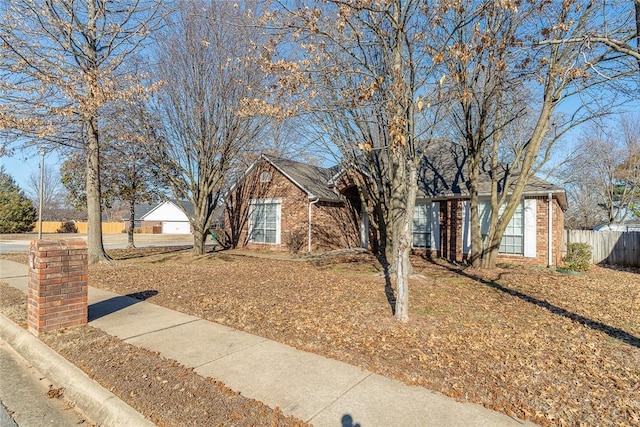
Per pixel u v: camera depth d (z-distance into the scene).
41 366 3.96
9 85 8.73
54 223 41.34
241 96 12.41
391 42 7.92
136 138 12.02
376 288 7.84
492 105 11.35
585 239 16.00
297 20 6.61
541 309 6.28
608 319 5.76
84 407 3.15
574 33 7.23
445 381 3.41
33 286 4.80
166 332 4.82
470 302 6.67
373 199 13.05
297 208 16.48
